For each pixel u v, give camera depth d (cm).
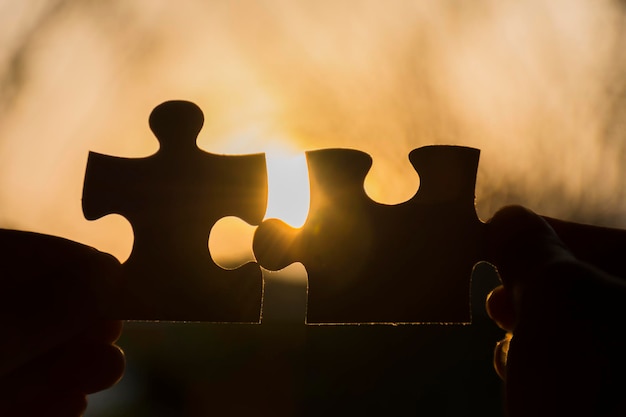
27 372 45
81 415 46
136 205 40
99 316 41
